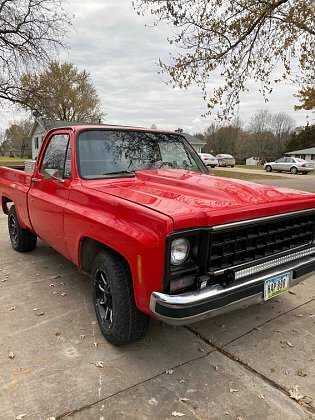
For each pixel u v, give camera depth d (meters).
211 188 2.96
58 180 3.67
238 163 69.06
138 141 4.00
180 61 9.55
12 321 3.38
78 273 4.62
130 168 3.76
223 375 2.63
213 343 3.07
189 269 2.35
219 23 8.98
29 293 4.01
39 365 2.71
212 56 9.38
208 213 2.37
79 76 46.16
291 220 2.96
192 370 2.69
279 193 3.06
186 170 4.00
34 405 2.30
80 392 2.43
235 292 2.46
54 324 3.33
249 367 2.73
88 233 2.98
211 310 2.35
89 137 3.70
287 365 2.76
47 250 5.65
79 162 3.50
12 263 5.01
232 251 2.54
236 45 9.33
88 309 3.64
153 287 2.32
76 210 3.21
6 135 60.62
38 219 4.23
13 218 5.42
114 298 2.76
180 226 2.25
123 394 2.41
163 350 2.95
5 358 2.79
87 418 2.20
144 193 2.87
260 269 2.70
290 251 2.94
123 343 2.90
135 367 2.71
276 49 9.43
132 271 2.47
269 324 3.40
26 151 59.38
